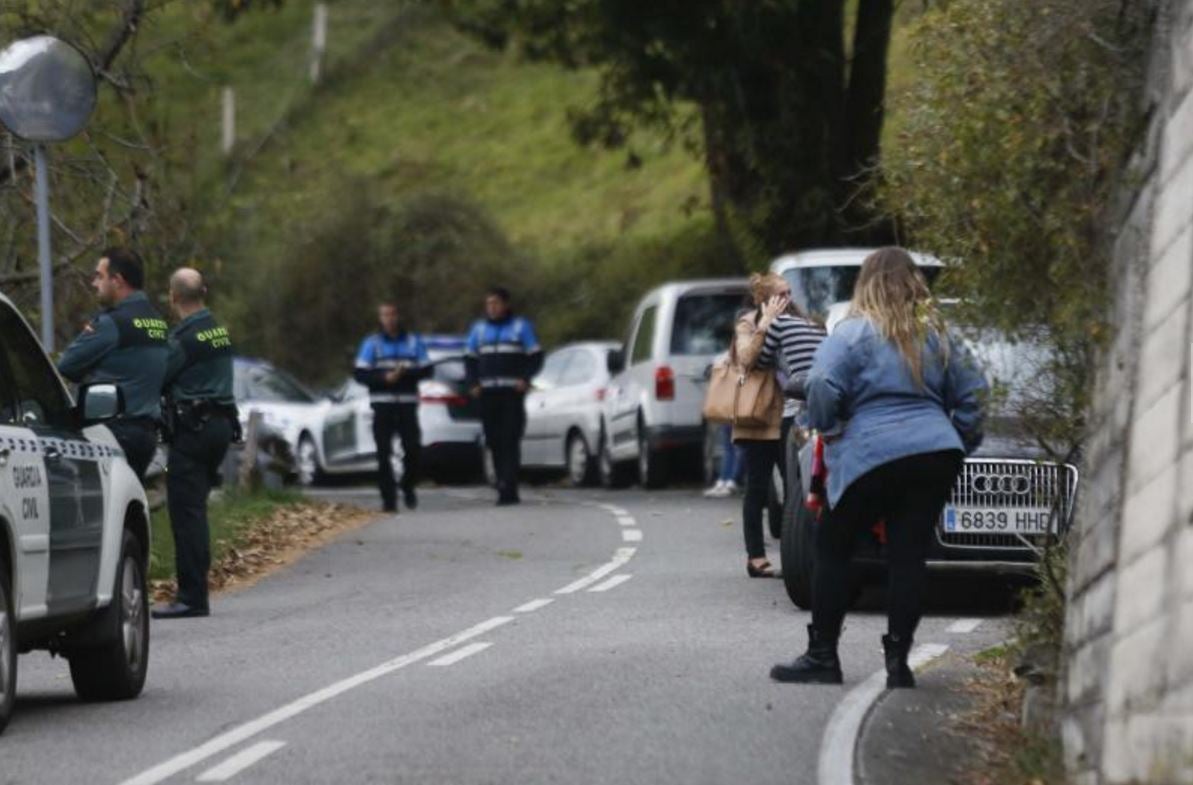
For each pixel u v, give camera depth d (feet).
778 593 142.00
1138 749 67.05
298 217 405.18
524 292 379.96
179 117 484.33
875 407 100.68
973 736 90.22
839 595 103.45
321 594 151.12
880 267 101.91
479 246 382.63
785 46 258.98
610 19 262.47
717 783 80.64
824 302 169.58
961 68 91.35
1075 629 83.15
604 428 264.72
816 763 84.38
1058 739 82.23
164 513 185.78
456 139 481.46
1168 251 77.20
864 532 104.99
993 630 124.67
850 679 105.50
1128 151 87.45
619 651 114.93
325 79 521.24
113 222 182.29
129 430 132.57
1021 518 126.31
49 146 178.81
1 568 89.71
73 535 97.96
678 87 276.00
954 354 100.83
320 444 291.17
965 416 100.99
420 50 530.68
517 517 212.84
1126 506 76.48
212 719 96.37
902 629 101.91
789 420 148.56
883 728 91.61
